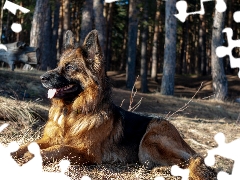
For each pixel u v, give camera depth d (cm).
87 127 173
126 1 1244
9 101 266
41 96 378
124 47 1468
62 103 179
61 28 1121
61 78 175
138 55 1580
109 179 158
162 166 179
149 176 171
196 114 508
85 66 175
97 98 175
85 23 719
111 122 183
